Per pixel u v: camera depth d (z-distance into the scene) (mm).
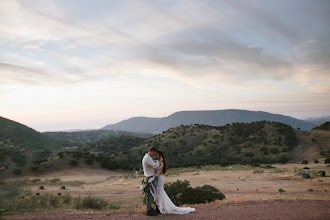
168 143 192875
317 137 148125
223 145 169625
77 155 118062
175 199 15805
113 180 67188
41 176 88562
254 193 27875
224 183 41188
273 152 137125
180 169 94000
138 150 180125
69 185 57094
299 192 27766
